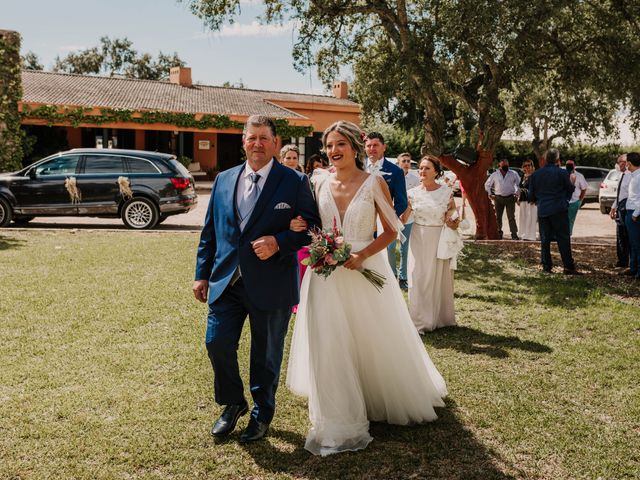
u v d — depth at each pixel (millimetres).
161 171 13203
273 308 3416
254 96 37594
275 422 3766
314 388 3506
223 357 3453
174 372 4523
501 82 13281
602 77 14500
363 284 3664
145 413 3807
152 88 34469
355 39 15359
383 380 3695
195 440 3479
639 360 4984
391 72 13109
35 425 3598
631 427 3734
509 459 3318
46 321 5750
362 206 3645
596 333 5812
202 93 35594
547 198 9023
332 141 3666
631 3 13297
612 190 18656
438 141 14086
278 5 13555
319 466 3219
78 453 3285
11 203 12969
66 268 8352
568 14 13281
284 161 6945
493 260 10195
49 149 28672
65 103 26750
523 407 4004
